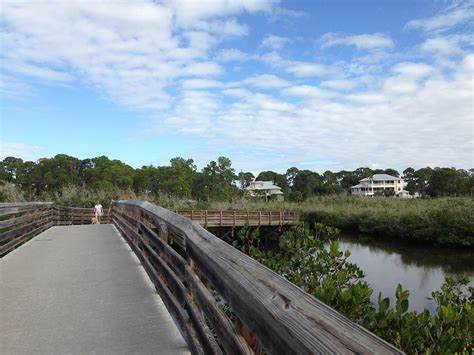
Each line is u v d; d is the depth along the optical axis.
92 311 4.02
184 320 3.07
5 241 7.93
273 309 1.41
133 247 7.54
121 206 10.79
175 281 3.57
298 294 1.40
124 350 3.07
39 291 4.77
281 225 32.41
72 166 81.38
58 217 16.72
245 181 93.12
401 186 109.19
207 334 2.40
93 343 3.21
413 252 24.47
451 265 20.06
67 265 6.36
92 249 8.11
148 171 77.94
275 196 75.50
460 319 3.53
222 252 2.24
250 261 1.92
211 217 29.50
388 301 3.09
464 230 25.39
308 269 5.11
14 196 25.14
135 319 3.77
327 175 103.62
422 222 28.17
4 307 4.15
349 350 0.99
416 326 3.21
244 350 1.68
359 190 108.81
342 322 1.13
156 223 4.88
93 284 5.10
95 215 22.58
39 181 72.00
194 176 79.81
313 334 1.13
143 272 5.80
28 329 3.53
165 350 3.06
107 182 65.00
